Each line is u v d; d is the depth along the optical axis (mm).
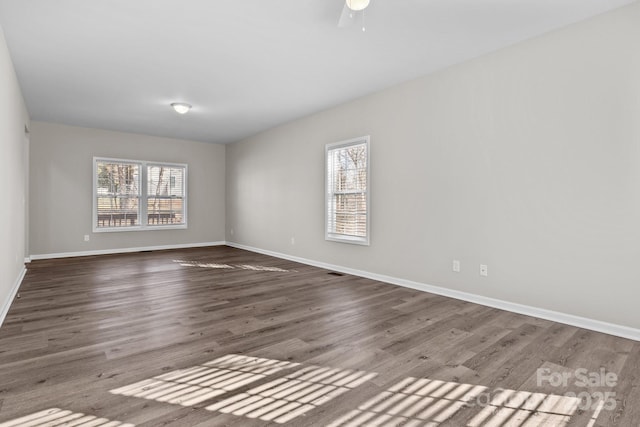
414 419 1643
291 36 3141
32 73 3953
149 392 1839
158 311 3232
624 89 2637
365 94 4695
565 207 2945
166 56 3541
